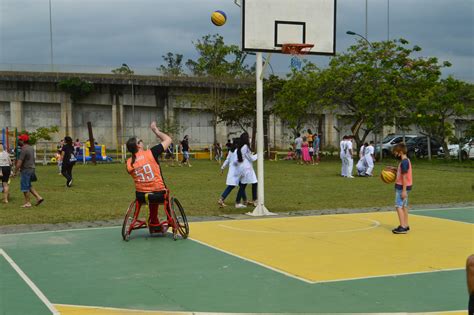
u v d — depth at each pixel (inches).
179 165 1450.5
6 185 668.1
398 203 454.3
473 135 1540.4
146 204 433.7
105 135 2086.6
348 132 2201.0
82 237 441.4
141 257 366.3
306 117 1854.1
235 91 1994.3
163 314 246.8
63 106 2017.7
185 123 2128.4
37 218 542.6
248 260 354.6
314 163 1492.4
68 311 252.2
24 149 621.9
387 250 386.3
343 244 408.8
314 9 570.6
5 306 260.4
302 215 564.7
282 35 562.9
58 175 1130.7
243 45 555.2
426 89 1547.7
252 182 614.9
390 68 1563.7
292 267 335.3
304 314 245.6
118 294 279.4
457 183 918.4
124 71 2062.0
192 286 293.4
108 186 880.3
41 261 357.1
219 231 466.6
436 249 389.7
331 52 574.2
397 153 453.1
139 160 423.2
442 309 251.8
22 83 1985.7
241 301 265.3
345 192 781.3
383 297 270.8
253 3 556.1
